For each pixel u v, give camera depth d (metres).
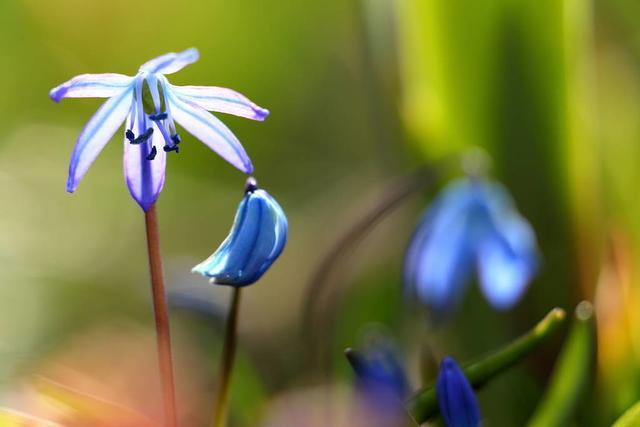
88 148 0.30
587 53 0.45
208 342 0.38
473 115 0.42
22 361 0.36
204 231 0.62
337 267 0.39
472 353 0.41
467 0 0.41
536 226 0.41
